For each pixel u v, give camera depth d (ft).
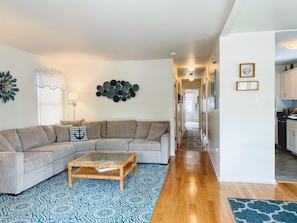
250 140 11.44
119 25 9.93
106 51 14.79
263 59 11.19
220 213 8.21
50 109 17.34
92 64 18.71
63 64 19.06
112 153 13.04
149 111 18.02
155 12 8.56
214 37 11.86
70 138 15.76
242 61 11.35
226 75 11.51
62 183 11.47
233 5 7.44
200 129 32.55
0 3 7.69
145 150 14.96
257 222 7.57
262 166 11.40
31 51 14.52
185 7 8.12
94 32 10.86
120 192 10.25
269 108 11.23
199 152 18.70
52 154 12.22
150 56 16.55
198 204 8.96
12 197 9.69
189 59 17.72
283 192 10.16
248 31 11.04
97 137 16.78
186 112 49.60
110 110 18.61
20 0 7.47
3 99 12.75
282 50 14.43
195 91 49.32
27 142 12.75
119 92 18.30
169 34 11.30
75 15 8.78
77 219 7.83
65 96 19.16
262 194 9.95
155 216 8.02
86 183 11.48
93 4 7.82
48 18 9.06
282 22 9.77
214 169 13.79
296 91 17.03
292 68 18.85
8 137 11.73
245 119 11.44
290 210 8.41
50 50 14.33
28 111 14.82
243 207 8.68
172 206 8.80
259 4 7.87
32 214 8.20
